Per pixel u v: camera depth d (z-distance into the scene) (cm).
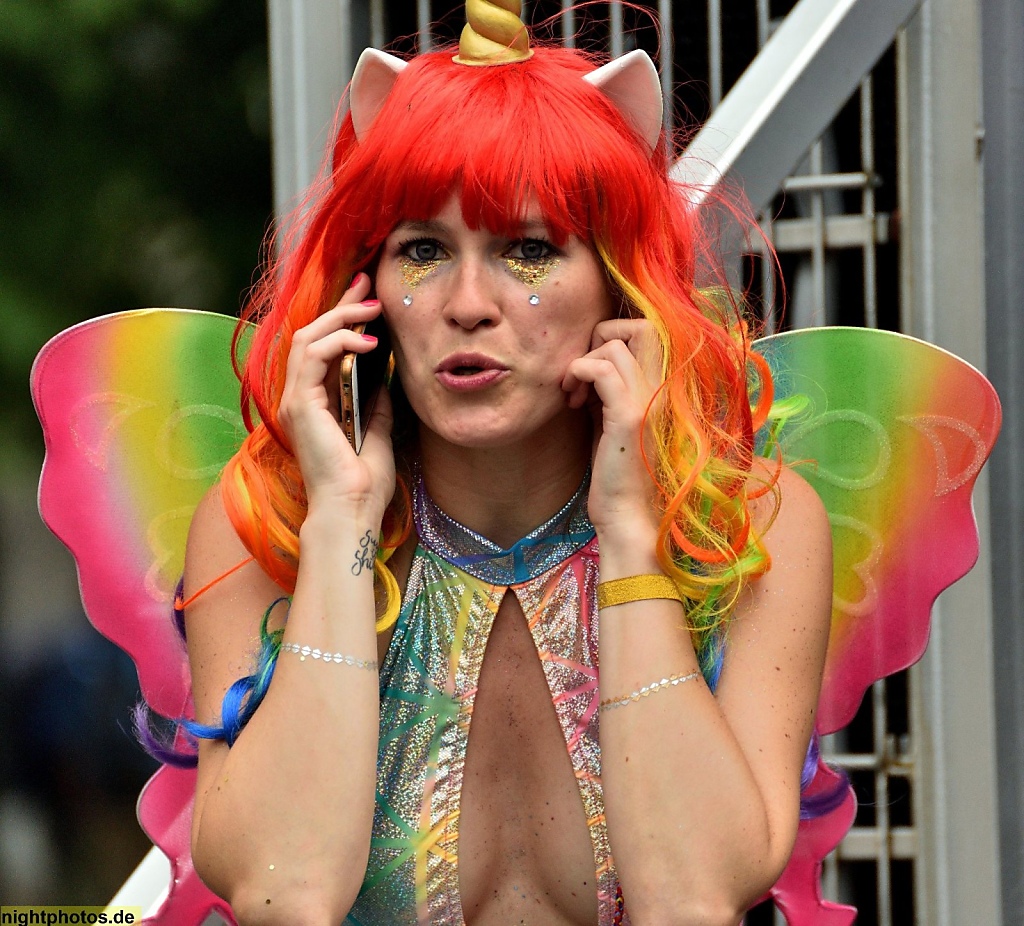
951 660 805
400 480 624
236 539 624
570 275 559
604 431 568
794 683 589
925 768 810
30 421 1798
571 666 599
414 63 575
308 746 547
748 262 869
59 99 1734
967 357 807
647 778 544
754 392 688
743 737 574
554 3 903
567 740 591
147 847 2194
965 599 805
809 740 596
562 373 568
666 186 605
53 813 2230
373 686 561
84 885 2152
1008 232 823
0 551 2592
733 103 768
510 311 554
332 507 571
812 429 707
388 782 594
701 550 570
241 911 542
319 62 814
